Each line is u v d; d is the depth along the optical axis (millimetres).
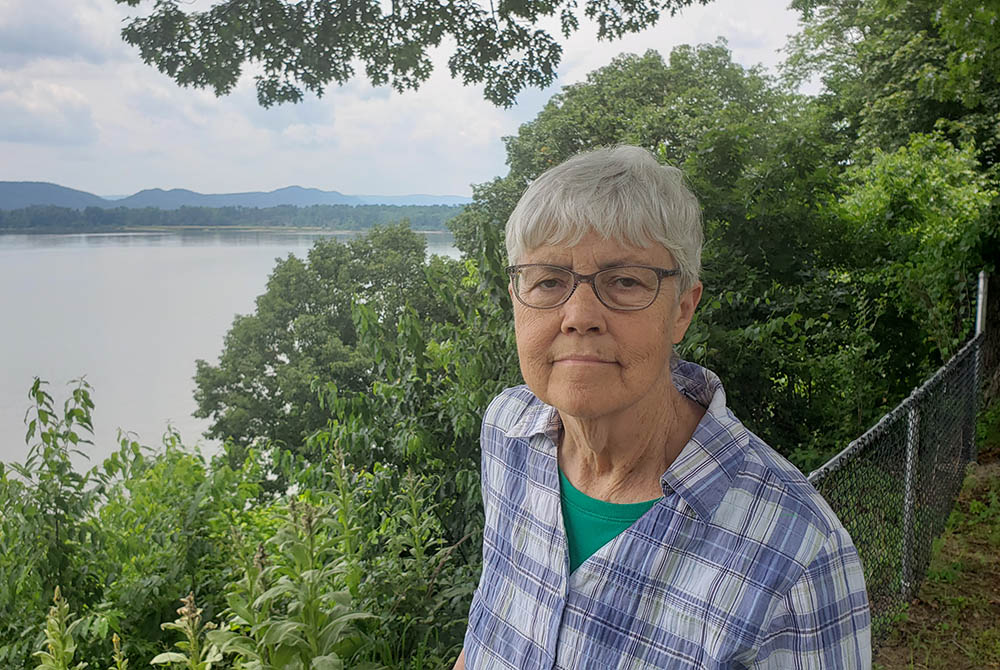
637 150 1062
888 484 3578
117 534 3627
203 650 2498
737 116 6250
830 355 5715
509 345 3867
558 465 1196
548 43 9055
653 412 1058
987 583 4238
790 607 875
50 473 3355
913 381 6766
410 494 3383
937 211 8141
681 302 1090
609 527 1073
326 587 2703
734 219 5750
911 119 16562
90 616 3139
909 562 3924
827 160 6402
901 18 16641
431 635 3100
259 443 4406
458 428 3693
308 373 26125
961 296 7465
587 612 1025
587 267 1001
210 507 3744
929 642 3670
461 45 8891
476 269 4434
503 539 1229
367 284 30125
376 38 8688
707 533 946
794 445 5238
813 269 6098
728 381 4656
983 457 6504
